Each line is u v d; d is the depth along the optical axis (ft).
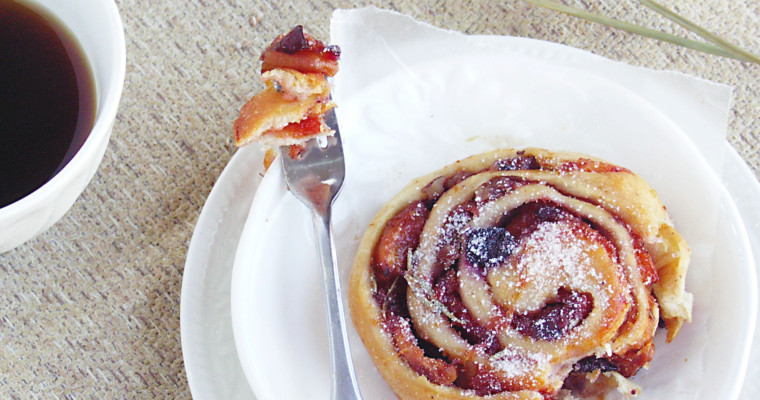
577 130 1.52
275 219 1.45
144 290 1.53
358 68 1.51
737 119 1.59
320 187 1.46
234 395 1.47
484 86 1.52
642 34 1.53
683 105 1.52
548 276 1.37
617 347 1.37
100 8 1.29
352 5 1.59
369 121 1.50
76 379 1.51
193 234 1.49
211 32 1.58
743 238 1.43
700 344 1.41
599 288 1.36
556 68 1.52
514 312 1.37
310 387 1.45
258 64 1.58
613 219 1.40
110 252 1.53
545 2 1.54
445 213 1.42
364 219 1.49
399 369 1.38
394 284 1.43
